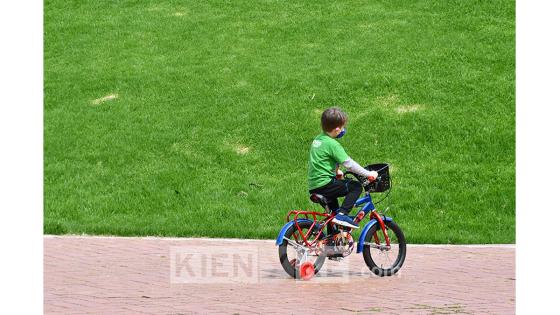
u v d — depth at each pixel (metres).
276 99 52.34
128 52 60.66
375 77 53.47
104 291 25.56
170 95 54.06
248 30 62.78
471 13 61.97
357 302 24.08
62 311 22.78
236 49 59.75
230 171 45.44
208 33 62.78
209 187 43.44
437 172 43.91
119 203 41.94
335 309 23.12
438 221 39.06
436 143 46.75
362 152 46.25
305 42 60.03
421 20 61.59
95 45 62.28
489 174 43.41
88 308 23.14
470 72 53.56
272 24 63.47
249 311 22.81
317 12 65.12
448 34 58.94
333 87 52.94
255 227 38.22
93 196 42.91
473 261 31.33
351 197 27.98
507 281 27.45
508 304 23.95
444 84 52.38
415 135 47.47
